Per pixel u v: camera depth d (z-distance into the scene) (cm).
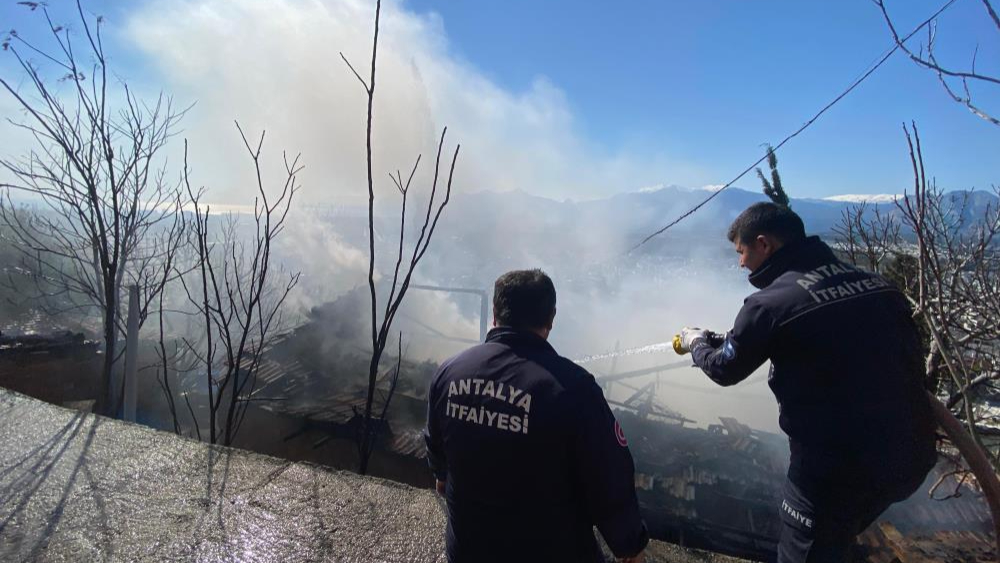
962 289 349
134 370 445
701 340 208
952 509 475
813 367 160
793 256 178
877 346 155
